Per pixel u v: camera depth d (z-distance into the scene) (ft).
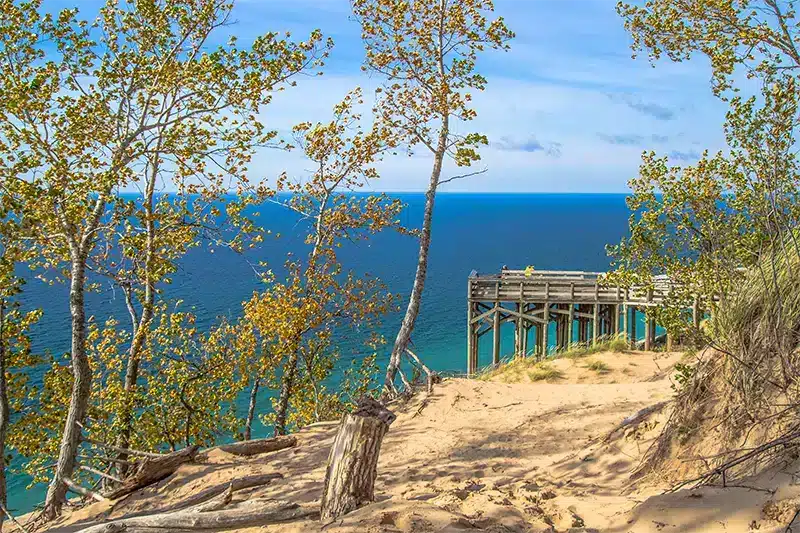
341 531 15.40
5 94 31.24
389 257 321.32
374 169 56.08
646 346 74.13
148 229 40.81
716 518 12.85
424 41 51.44
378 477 27.27
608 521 15.01
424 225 54.44
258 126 36.63
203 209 43.11
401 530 14.79
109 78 36.99
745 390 17.35
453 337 146.20
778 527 11.62
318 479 27.84
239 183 42.29
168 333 47.60
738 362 18.06
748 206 28.04
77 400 36.14
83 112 37.11
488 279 91.86
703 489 14.35
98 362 50.47
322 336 58.90
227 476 30.73
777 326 17.01
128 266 46.75
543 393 37.78
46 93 34.12
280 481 28.68
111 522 19.61
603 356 60.18
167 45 39.22
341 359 112.47
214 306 173.17
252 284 221.66
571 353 63.26
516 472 25.31
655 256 33.24
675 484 18.01
